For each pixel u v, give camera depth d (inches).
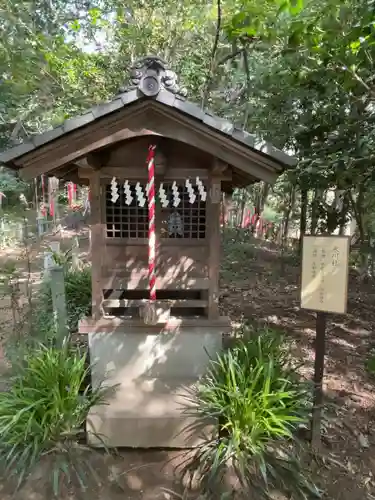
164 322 125.8
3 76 257.3
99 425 113.3
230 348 141.6
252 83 261.4
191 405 117.4
